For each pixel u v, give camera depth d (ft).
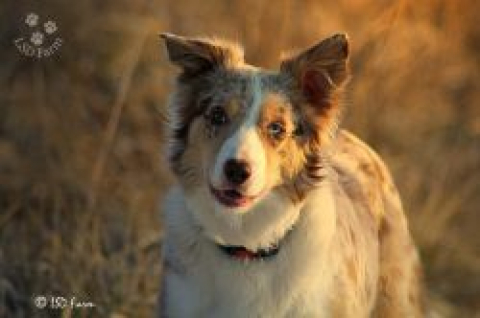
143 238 42.24
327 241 30.32
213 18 54.13
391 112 54.75
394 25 53.67
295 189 30.17
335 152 33.27
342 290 30.58
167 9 54.49
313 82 30.81
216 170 28.76
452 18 61.16
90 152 47.73
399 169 51.19
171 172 30.76
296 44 53.06
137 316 38.88
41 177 45.80
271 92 30.14
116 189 45.50
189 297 30.53
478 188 52.39
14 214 43.86
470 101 59.16
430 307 44.01
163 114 34.76
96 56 52.21
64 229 42.16
